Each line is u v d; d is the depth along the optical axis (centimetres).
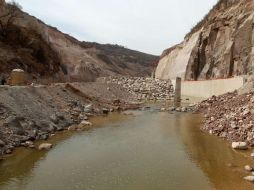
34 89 3167
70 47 11606
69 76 7225
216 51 6050
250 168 1670
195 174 1619
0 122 2111
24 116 2427
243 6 5422
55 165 1742
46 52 6191
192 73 6769
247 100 3030
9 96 2542
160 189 1430
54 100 3372
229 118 2683
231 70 5250
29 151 1975
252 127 2264
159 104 5450
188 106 4778
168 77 9706
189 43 8531
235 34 5241
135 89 7469
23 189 1402
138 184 1486
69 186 1452
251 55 4678
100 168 1706
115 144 2248
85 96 4300
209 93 5022
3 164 1720
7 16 5631
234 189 1425
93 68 10475
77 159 1866
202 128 2844
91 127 2911
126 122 3247
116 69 15175
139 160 1862
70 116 3156
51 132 2523
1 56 4722
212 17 6838
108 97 5256
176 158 1902
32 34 6172
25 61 5203
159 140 2381
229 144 2216
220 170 1678
